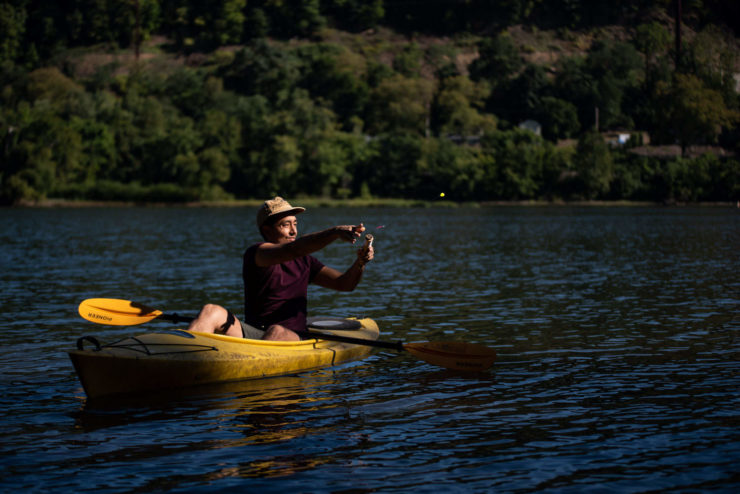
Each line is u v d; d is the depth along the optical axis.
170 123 105.94
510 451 4.61
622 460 4.43
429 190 94.75
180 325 9.56
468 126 116.69
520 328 9.20
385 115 127.56
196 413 5.46
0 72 144.00
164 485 4.09
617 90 135.75
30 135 88.75
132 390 5.98
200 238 30.20
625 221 46.19
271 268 6.82
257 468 4.34
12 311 10.65
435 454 4.57
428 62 170.25
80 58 171.62
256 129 98.94
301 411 5.52
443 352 6.79
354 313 10.55
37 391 6.09
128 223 45.50
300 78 149.50
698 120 100.81
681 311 10.39
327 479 4.16
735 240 27.05
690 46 112.94
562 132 129.00
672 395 5.89
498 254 21.64
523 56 170.88
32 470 4.31
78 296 12.35
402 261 19.44
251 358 6.50
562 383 6.35
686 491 3.96
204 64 170.62
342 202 90.88
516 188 90.44
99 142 95.69
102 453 4.59
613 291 12.79
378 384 6.37
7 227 40.12
